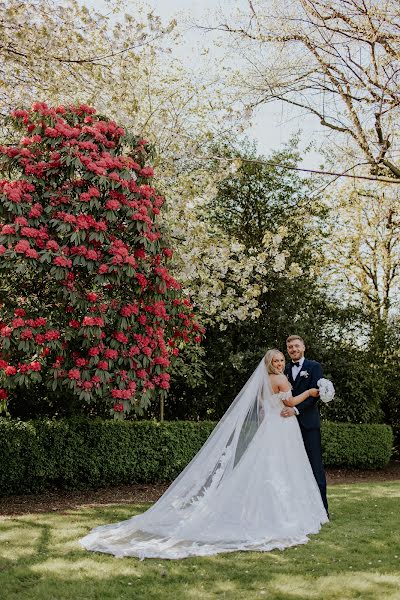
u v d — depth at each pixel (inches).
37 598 133.6
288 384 204.5
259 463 192.1
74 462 291.1
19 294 223.8
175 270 270.7
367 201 534.0
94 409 323.9
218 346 399.2
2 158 216.7
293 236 433.7
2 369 199.9
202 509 183.5
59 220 206.5
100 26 271.4
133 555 164.7
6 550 170.2
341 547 175.0
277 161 442.0
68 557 162.9
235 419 197.6
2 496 270.4
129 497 281.6
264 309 410.9
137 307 222.1
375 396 439.8
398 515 223.3
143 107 340.8
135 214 211.5
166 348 246.5
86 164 210.4
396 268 563.2
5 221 209.0
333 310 444.8
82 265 203.2
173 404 402.3
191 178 290.5
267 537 178.7
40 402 307.4
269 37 316.2
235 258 365.4
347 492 285.3
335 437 404.2
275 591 137.3
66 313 218.2
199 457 197.8
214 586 141.3
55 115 218.2
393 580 144.6
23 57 268.5
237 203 451.2
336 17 299.1
